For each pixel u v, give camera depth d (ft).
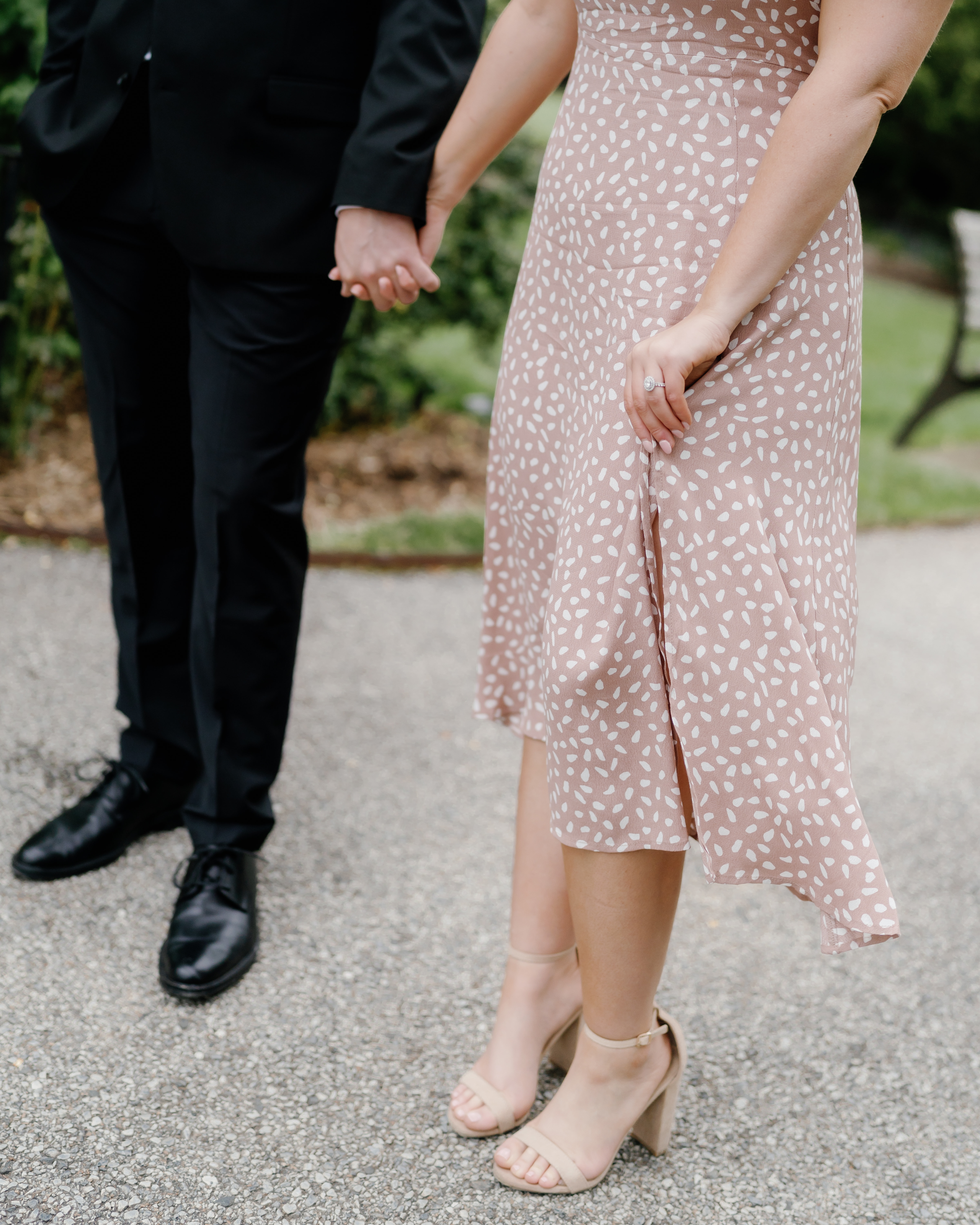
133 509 6.19
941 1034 5.90
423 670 9.62
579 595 4.15
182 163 5.31
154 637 6.40
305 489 5.95
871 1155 5.04
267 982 5.77
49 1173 4.51
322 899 6.46
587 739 4.20
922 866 7.55
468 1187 4.68
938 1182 4.91
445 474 13.89
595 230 4.23
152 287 5.90
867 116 3.70
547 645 4.24
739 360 3.95
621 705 4.17
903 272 32.24
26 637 8.96
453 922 6.39
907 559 13.91
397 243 5.28
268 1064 5.24
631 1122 4.77
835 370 4.11
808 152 3.71
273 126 5.27
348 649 9.81
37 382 11.72
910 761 9.00
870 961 6.48
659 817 4.25
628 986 4.54
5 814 6.76
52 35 5.75
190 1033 5.37
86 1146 4.66
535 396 4.63
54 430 12.57
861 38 3.64
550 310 4.56
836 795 4.02
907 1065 5.65
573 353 4.45
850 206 4.10
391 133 5.14
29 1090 4.91
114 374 5.97
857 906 4.00
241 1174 4.62
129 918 6.09
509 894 6.71
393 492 13.29
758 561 4.00
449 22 5.16
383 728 8.56
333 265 5.46
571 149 4.33
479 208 13.38
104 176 5.63
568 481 4.39
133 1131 4.77
